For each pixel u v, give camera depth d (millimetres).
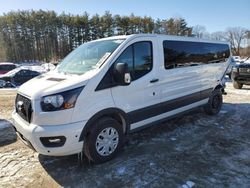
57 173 3557
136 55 4137
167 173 3502
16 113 3867
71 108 3277
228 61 7090
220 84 6715
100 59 3832
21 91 3689
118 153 4133
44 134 3197
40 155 4145
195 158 3961
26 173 3570
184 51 5211
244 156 4031
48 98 3215
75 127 3320
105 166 3721
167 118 4980
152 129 5391
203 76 5918
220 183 3242
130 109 4078
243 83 11273
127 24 67438
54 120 3221
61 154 3354
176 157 3998
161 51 4598
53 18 66438
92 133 3582
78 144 3416
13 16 63312
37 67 26000
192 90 5578
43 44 66688
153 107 4523
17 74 16688
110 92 3709
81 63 4086
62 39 68250
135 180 3338
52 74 4074
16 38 63875
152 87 4430
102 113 3645
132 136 4969
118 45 3973
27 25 64375
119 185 3232
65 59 4645
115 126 3871
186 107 5477
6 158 4043
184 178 3367
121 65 3611
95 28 68688
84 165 3754
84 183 3293
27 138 3367
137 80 4129
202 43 5852
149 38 4406
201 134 5090
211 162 3818
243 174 3461
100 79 3572
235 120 6121
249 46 65062
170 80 4836
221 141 4691
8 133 5234
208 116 6480
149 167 3672
